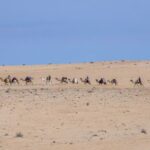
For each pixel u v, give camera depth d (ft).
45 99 284.20
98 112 250.16
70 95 301.63
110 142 176.04
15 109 254.06
